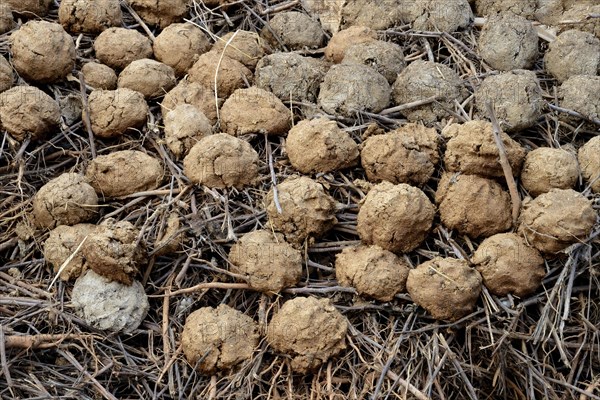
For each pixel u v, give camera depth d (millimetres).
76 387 1246
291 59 1573
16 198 1435
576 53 1600
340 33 1660
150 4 1698
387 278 1318
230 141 1419
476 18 1752
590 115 1506
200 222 1373
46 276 1376
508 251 1315
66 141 1508
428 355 1278
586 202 1313
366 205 1358
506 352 1292
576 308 1337
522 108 1474
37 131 1453
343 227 1401
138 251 1326
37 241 1388
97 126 1493
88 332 1307
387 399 1251
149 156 1455
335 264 1368
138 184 1426
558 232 1302
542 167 1385
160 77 1567
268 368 1286
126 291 1320
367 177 1441
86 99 1508
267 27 1723
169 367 1283
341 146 1430
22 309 1315
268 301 1346
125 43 1610
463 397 1292
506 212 1365
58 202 1367
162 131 1523
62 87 1560
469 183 1368
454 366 1282
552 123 1526
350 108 1504
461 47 1672
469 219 1358
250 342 1299
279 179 1445
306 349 1275
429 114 1519
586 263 1325
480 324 1304
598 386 1277
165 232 1376
